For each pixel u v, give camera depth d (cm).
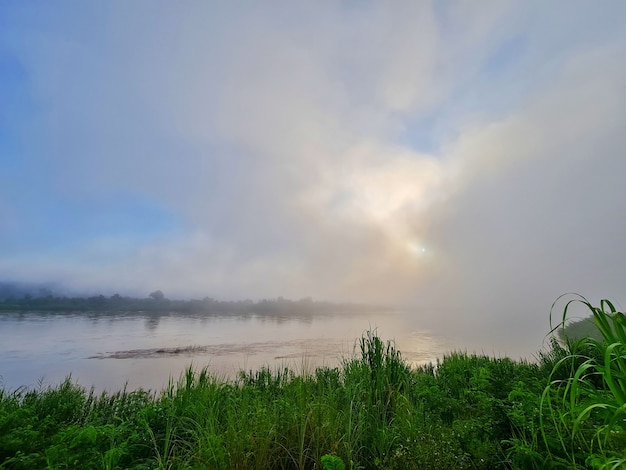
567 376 476
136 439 406
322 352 1992
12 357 2041
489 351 2047
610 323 223
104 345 2612
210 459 322
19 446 362
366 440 389
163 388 703
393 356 604
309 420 388
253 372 941
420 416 423
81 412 571
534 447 293
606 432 209
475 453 310
